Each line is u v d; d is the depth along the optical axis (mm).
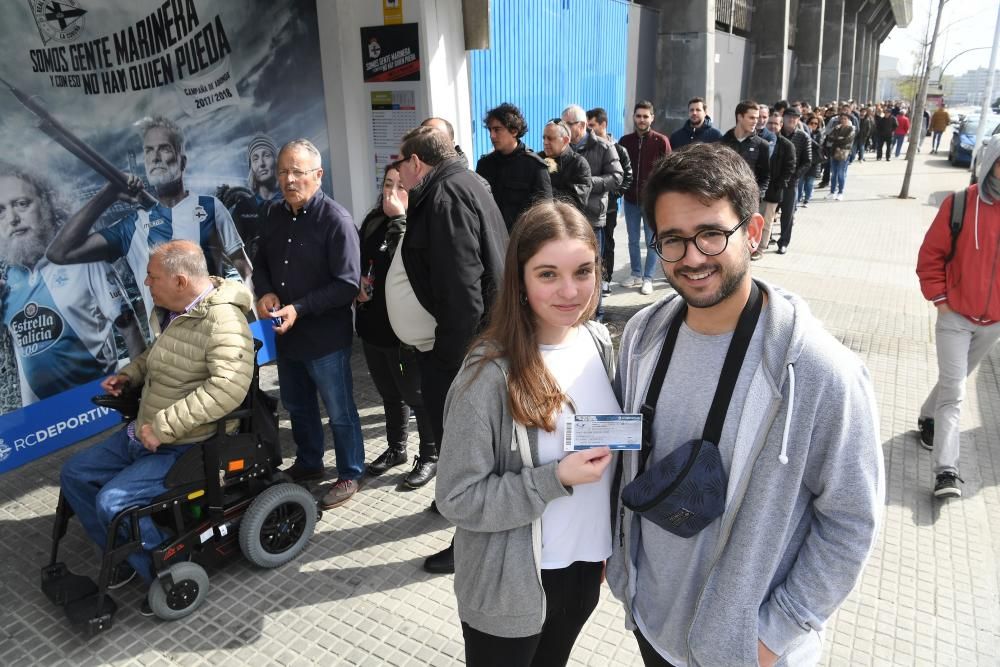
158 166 4312
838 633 2582
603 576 1863
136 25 4078
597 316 6117
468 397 1497
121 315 4250
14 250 3697
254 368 2752
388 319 3316
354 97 5277
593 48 8711
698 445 1305
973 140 18375
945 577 2895
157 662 2473
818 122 13648
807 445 1220
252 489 2906
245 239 4934
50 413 3971
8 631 2627
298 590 2834
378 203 3477
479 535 1554
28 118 3676
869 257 8602
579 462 1411
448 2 4992
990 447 3975
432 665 2447
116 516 2463
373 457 3920
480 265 2734
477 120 6418
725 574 1319
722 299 1247
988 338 3316
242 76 4699
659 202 1241
